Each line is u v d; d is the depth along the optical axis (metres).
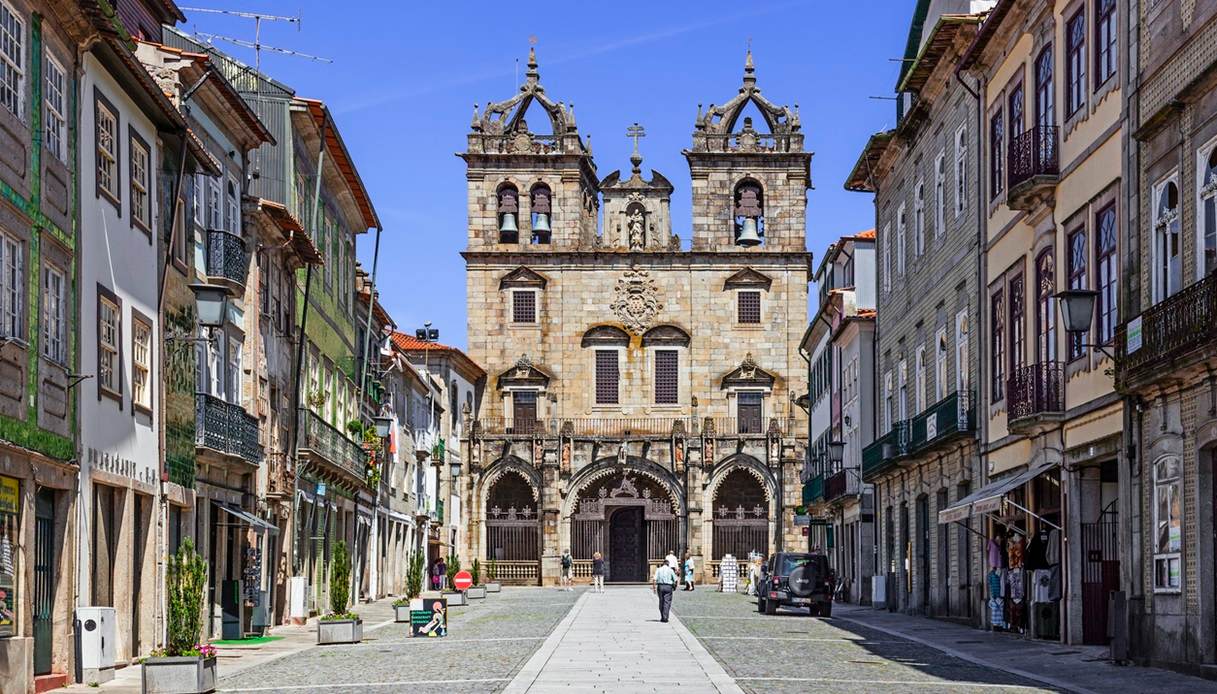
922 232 43.81
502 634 35.91
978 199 36.53
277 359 41.75
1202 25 23.25
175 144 30.59
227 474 36.44
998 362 35.25
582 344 88.75
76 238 24.44
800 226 89.50
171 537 31.12
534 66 90.88
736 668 24.83
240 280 35.34
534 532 86.19
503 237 89.44
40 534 23.20
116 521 27.20
